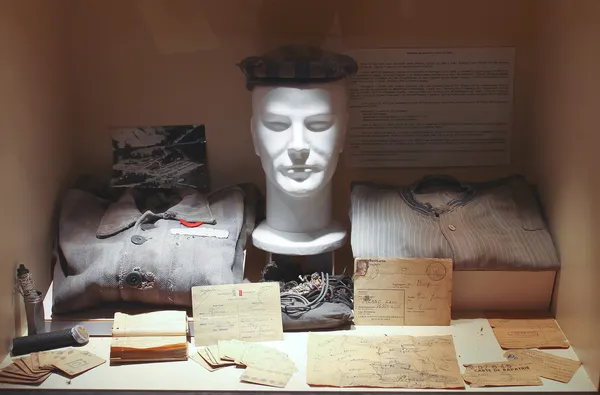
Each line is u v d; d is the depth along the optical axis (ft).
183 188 6.84
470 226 6.25
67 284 6.01
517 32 6.75
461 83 6.87
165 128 7.00
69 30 6.76
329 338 5.80
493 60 6.81
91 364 5.53
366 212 6.36
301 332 5.95
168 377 5.39
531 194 6.53
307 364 5.49
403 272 5.99
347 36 6.75
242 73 6.85
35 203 6.17
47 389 5.24
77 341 5.78
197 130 7.01
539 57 6.56
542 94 6.49
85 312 6.10
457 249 6.02
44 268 6.37
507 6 6.68
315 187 5.99
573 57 5.75
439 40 6.76
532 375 5.39
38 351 5.73
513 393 5.19
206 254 6.03
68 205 6.49
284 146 5.90
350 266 7.07
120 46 6.81
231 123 7.00
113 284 5.90
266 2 6.65
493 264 6.00
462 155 7.07
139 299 6.00
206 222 6.35
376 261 5.99
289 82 5.79
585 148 5.49
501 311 6.28
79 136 7.04
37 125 6.18
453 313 6.24
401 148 7.05
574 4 5.72
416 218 6.31
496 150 7.06
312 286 6.13
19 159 5.84
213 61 6.83
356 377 5.33
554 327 6.02
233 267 6.13
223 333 5.80
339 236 6.34
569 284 5.81
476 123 6.98
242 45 6.78
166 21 6.73
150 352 5.56
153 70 6.86
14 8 5.71
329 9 6.68
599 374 5.19
